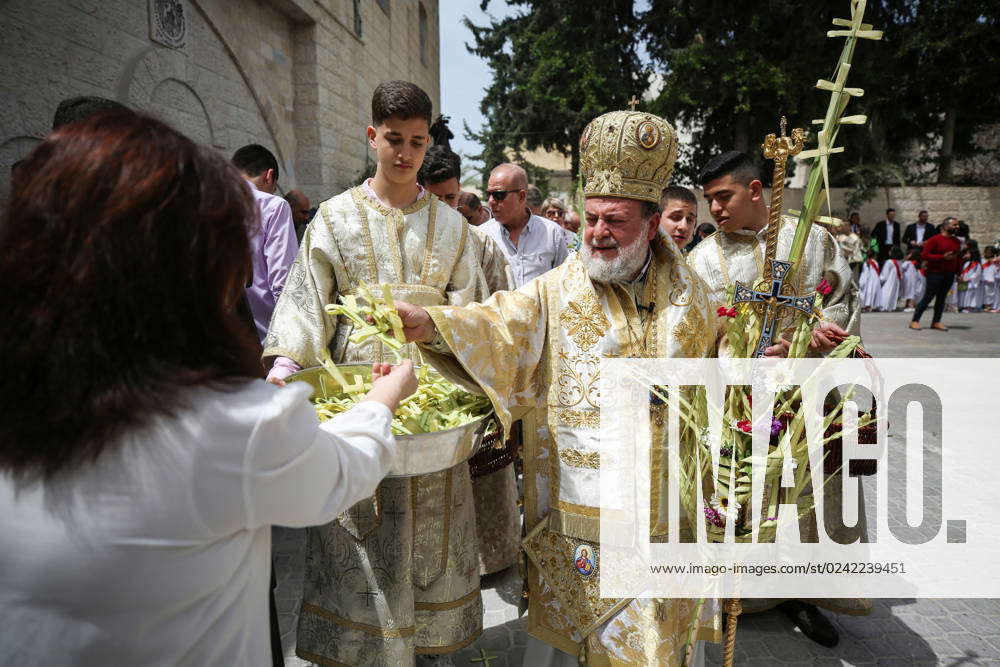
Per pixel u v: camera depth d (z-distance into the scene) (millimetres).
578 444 1855
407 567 2027
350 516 2033
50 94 5508
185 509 853
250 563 980
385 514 2000
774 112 21156
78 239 784
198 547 882
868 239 16594
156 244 808
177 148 865
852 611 2738
